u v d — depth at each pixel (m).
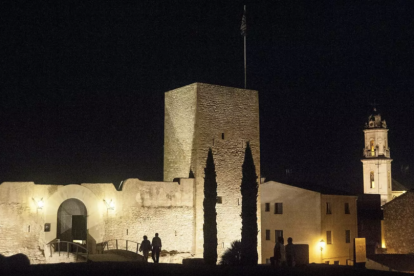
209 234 37.06
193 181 45.81
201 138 46.47
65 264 29.00
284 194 63.84
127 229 42.16
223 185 47.22
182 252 44.41
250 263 36.09
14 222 37.38
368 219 66.31
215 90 47.91
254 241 36.44
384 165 96.69
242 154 48.81
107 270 25.42
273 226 64.44
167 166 49.78
